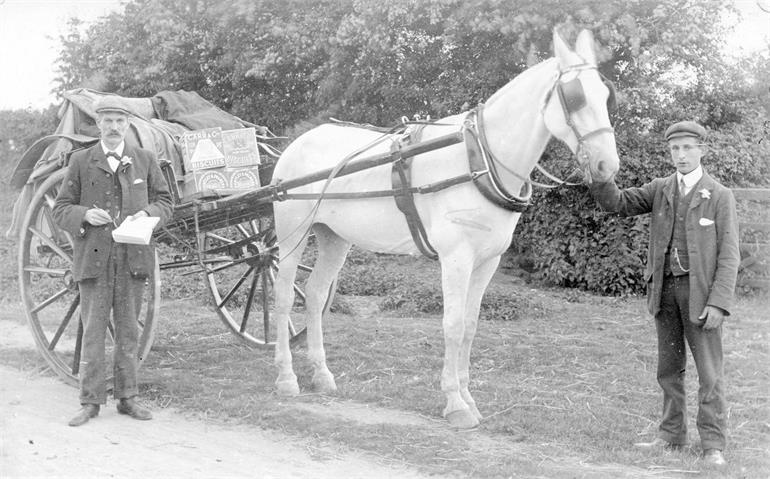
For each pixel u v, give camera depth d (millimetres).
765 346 7844
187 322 8836
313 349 6285
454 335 5125
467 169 5062
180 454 4570
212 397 5793
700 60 11680
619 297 11172
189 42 13164
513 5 10883
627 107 11273
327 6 12242
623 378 6461
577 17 10695
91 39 13812
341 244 6375
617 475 4242
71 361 6922
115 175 5324
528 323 9180
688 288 4508
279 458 4559
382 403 5707
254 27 12719
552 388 6152
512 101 5012
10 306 9969
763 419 5383
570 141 4645
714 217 4441
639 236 11195
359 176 5656
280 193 5891
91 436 4859
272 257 7309
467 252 5074
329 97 12359
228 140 6297
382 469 4395
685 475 4262
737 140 11500
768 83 11906
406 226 5438
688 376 6602
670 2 11023
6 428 4898
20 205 6367
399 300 10234
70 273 5957
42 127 13188
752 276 10773
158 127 6363
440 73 11953
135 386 5391
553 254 11852
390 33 11484
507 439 4918
